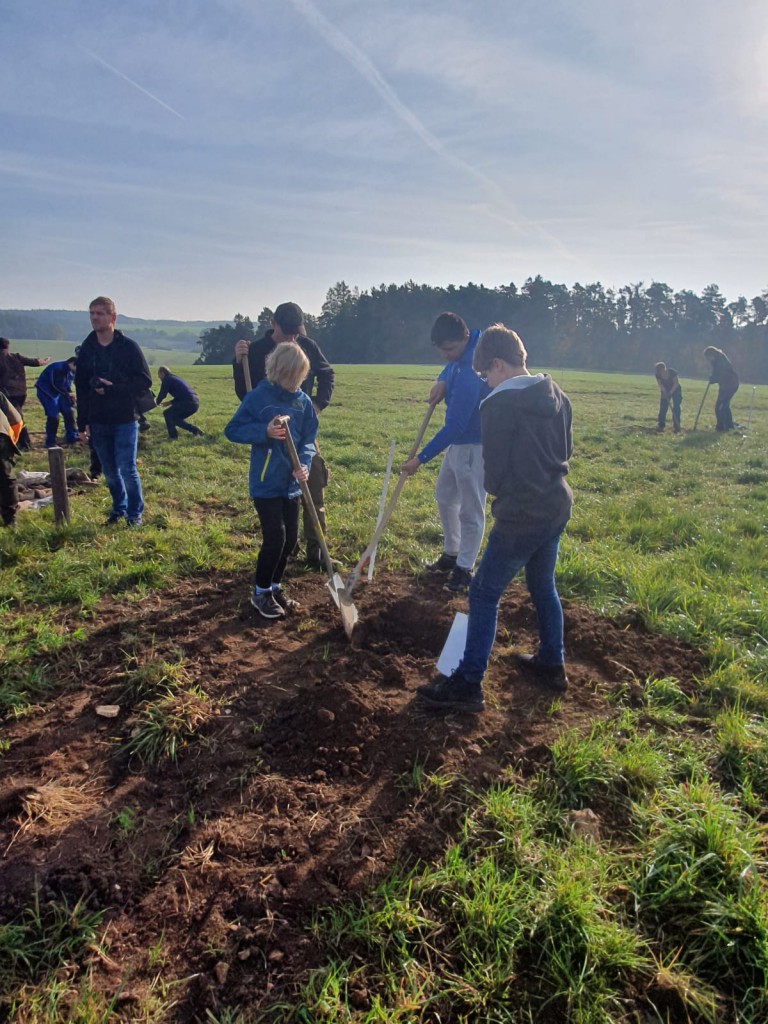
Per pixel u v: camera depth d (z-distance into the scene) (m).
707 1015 2.08
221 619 4.70
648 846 2.71
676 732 3.55
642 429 18.36
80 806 2.87
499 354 3.46
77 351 6.68
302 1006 2.06
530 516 3.33
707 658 4.36
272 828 2.78
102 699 3.66
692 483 10.68
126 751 3.23
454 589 5.32
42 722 3.46
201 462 10.85
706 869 2.55
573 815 2.87
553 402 3.31
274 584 4.93
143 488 8.66
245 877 2.54
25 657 4.00
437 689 3.62
